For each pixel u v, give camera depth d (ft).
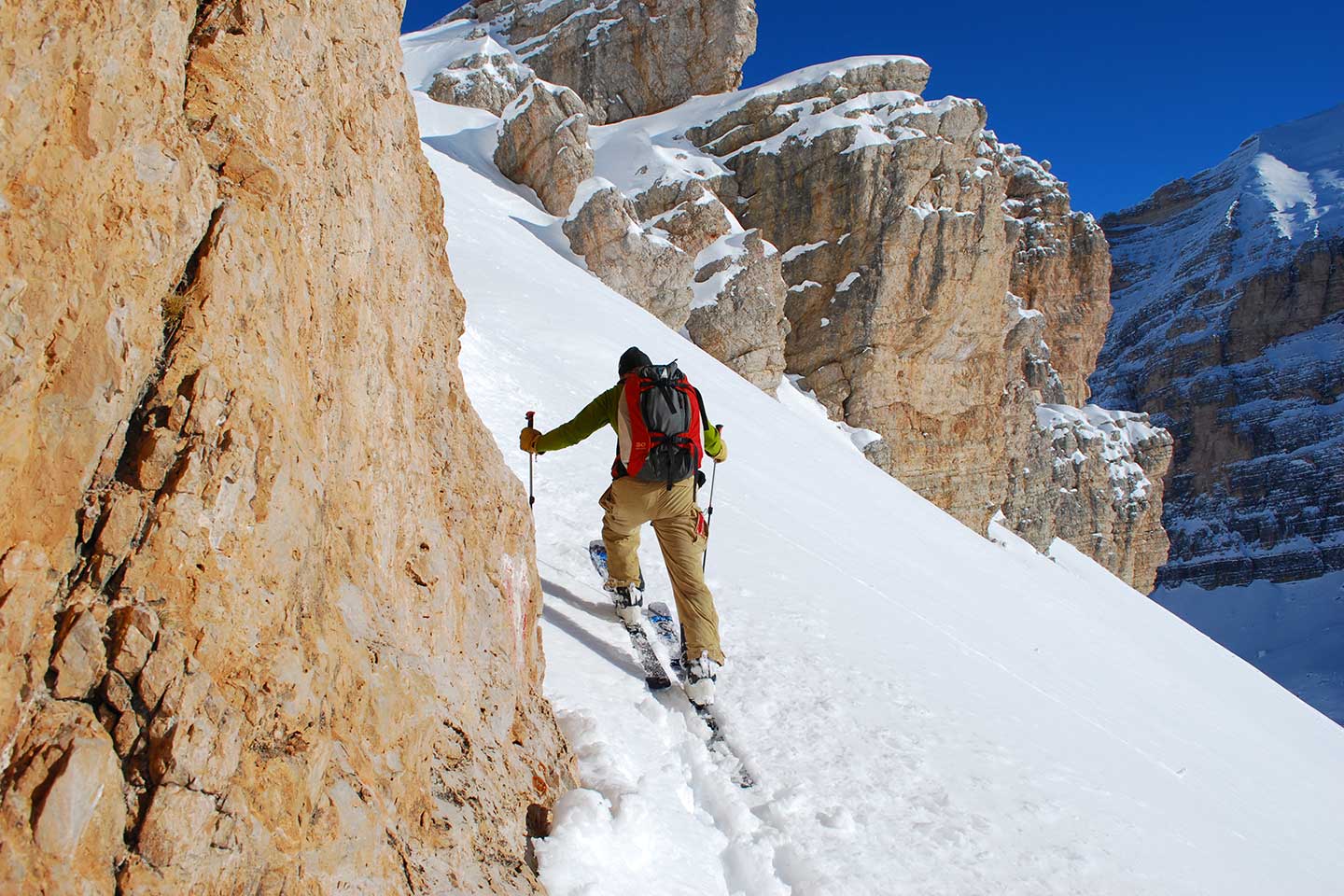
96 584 5.09
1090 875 13.35
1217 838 17.48
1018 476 151.43
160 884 4.76
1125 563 186.60
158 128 5.85
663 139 121.39
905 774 14.62
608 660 15.66
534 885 8.45
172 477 5.43
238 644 5.69
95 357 5.20
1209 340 592.60
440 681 9.08
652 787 12.10
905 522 53.01
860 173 110.22
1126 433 196.54
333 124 8.63
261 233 6.59
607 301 70.69
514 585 12.07
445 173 86.43
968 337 121.19
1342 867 20.98
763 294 96.78
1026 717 20.12
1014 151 192.13
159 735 4.96
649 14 134.51
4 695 4.55
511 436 27.40
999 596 42.78
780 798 13.12
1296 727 47.73
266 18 7.13
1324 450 526.16
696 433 15.72
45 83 4.91
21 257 4.81
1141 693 34.06
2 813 4.37
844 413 114.93
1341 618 470.39
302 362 7.20
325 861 5.87
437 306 12.01
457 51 135.13
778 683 16.72
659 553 21.80
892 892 11.66
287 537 6.35
